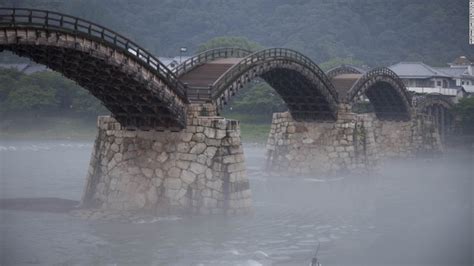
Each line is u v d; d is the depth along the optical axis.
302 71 87.81
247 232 58.47
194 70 76.31
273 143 99.75
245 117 170.00
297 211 70.06
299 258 50.16
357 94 102.81
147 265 47.31
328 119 97.12
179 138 65.31
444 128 155.75
